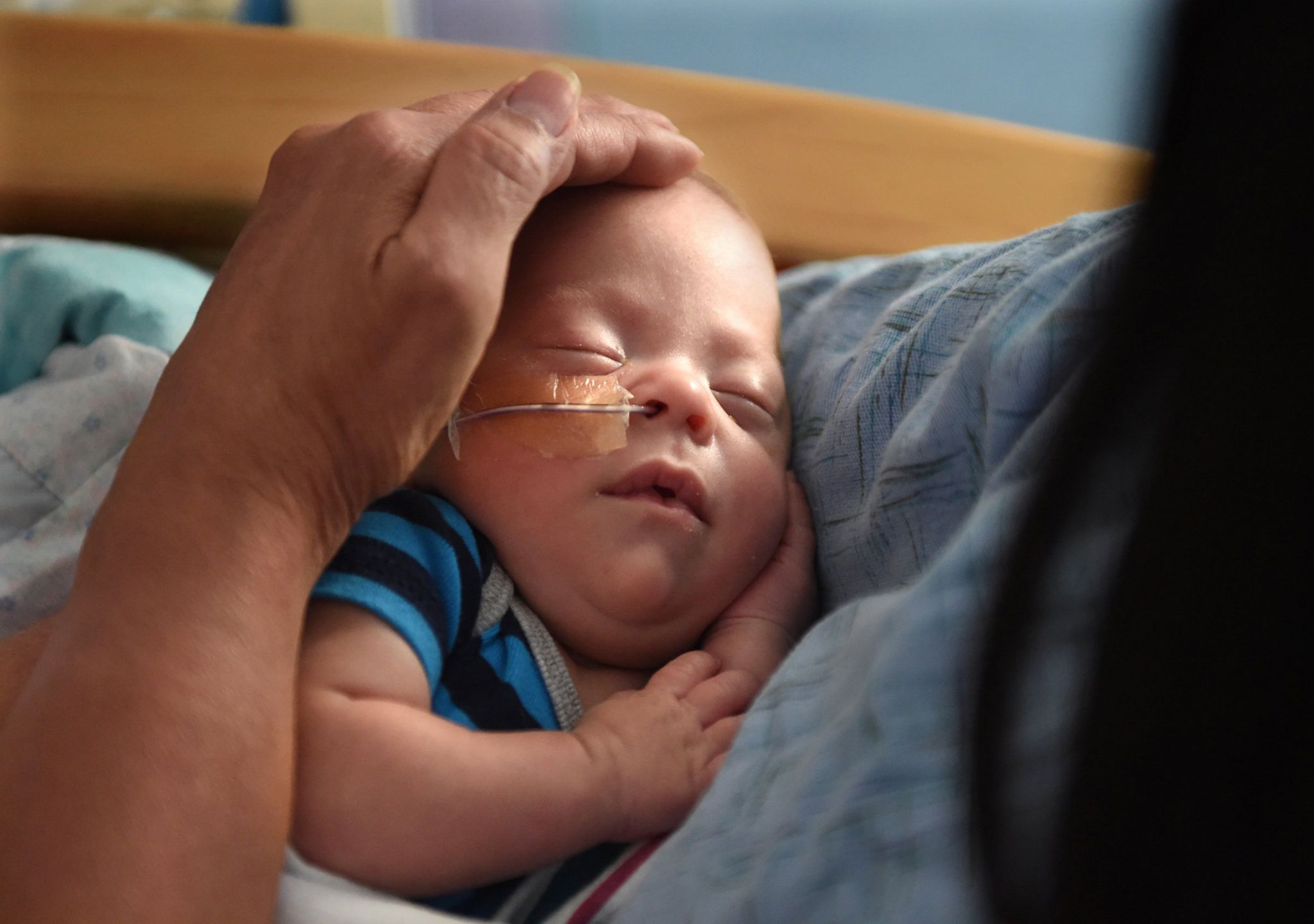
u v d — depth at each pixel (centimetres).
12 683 74
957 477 77
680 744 77
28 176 166
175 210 170
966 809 45
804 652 69
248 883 58
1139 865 35
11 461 108
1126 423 36
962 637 55
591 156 93
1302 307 31
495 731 79
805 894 53
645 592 89
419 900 69
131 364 114
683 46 279
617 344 96
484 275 68
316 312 67
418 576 77
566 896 73
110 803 56
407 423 69
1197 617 33
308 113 174
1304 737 32
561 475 90
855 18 285
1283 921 33
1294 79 30
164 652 60
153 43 169
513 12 257
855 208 189
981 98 291
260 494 65
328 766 67
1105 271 67
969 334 84
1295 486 31
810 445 103
